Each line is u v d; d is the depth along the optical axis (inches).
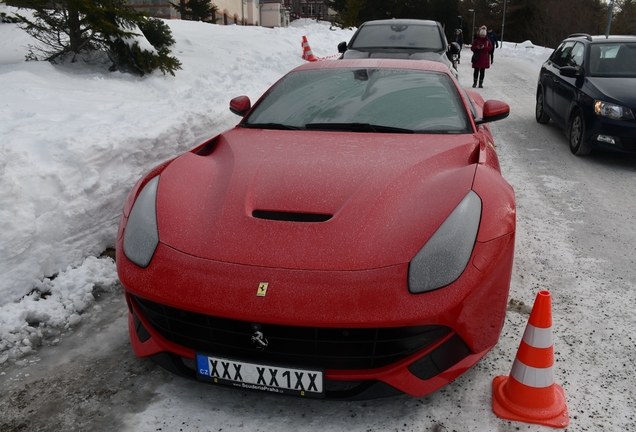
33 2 275.1
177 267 76.5
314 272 72.1
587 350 96.1
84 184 126.2
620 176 208.1
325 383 74.2
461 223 78.0
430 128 114.1
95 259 126.3
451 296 71.4
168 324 79.3
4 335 99.0
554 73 280.1
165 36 372.5
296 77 138.9
